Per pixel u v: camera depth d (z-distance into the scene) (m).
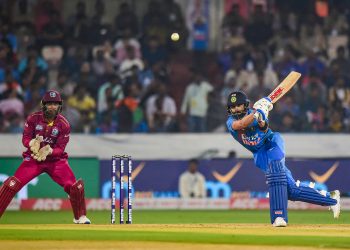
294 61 95.12
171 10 97.50
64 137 44.22
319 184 79.69
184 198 79.19
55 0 97.25
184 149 84.06
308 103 90.81
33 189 76.94
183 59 95.62
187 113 90.12
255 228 39.69
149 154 83.69
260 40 96.25
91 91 90.31
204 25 97.88
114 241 32.09
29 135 44.09
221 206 79.31
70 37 94.19
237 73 93.62
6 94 88.12
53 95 43.72
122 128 88.88
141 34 95.69
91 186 77.38
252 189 79.69
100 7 96.88
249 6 99.00
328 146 84.81
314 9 98.94
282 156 41.81
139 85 90.81
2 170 75.31
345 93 92.56
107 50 93.56
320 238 33.12
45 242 31.81
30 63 91.69
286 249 29.11
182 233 35.66
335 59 95.00
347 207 78.94
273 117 89.19
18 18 95.50
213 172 79.56
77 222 45.12
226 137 84.19
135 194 78.50
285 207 41.50
